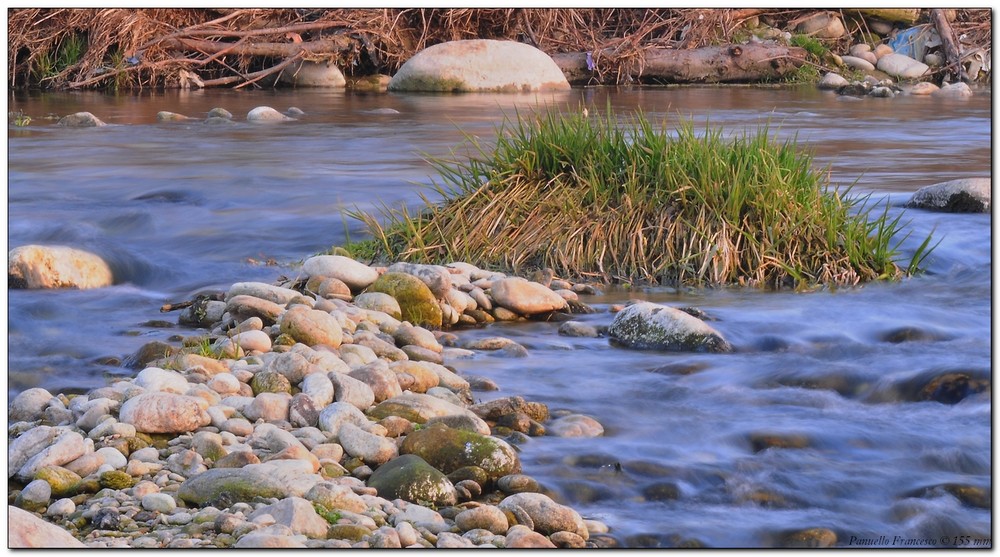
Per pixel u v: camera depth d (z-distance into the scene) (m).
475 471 3.98
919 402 4.86
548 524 3.61
